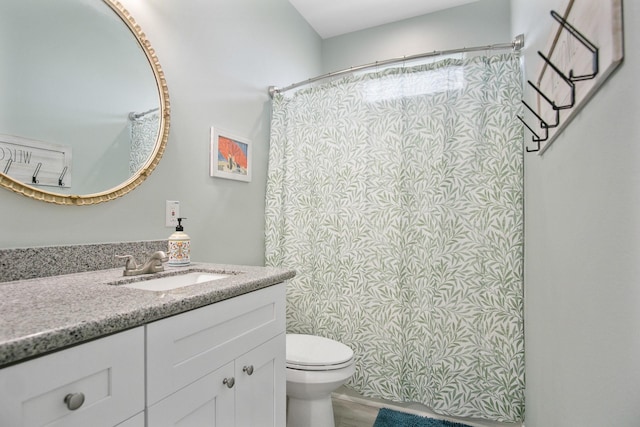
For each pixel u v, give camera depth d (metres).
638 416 0.46
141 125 1.39
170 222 1.52
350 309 1.95
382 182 1.89
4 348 0.50
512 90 1.67
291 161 2.14
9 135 1.00
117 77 1.30
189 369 0.83
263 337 1.11
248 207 2.03
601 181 0.61
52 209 1.11
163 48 1.50
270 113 2.24
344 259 1.98
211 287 0.93
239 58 1.96
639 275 0.46
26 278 1.02
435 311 1.76
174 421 0.79
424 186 1.81
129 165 1.34
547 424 1.09
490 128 1.70
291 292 2.11
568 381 0.84
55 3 1.12
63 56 1.14
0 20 0.99
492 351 1.65
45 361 0.56
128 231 1.34
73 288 0.90
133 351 0.70
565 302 0.87
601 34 0.56
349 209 1.97
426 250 1.79
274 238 2.15
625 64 0.50
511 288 1.63
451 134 1.77
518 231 1.63
